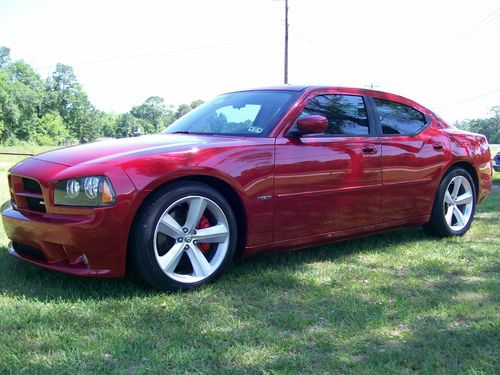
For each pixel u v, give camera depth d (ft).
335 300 10.53
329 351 8.27
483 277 12.32
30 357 7.73
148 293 10.62
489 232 17.42
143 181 10.06
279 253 14.02
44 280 11.24
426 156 15.30
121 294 10.47
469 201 17.16
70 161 10.68
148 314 9.49
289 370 7.57
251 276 11.96
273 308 10.06
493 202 24.47
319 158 12.57
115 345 8.15
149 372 7.39
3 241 14.49
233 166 11.21
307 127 12.03
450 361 7.93
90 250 9.89
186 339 8.50
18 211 11.08
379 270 12.84
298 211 12.32
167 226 10.55
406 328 9.23
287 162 11.99
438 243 15.76
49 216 10.28
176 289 10.71
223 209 11.24
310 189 12.44
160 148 10.91
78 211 9.92
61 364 7.52
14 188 11.34
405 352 8.18
